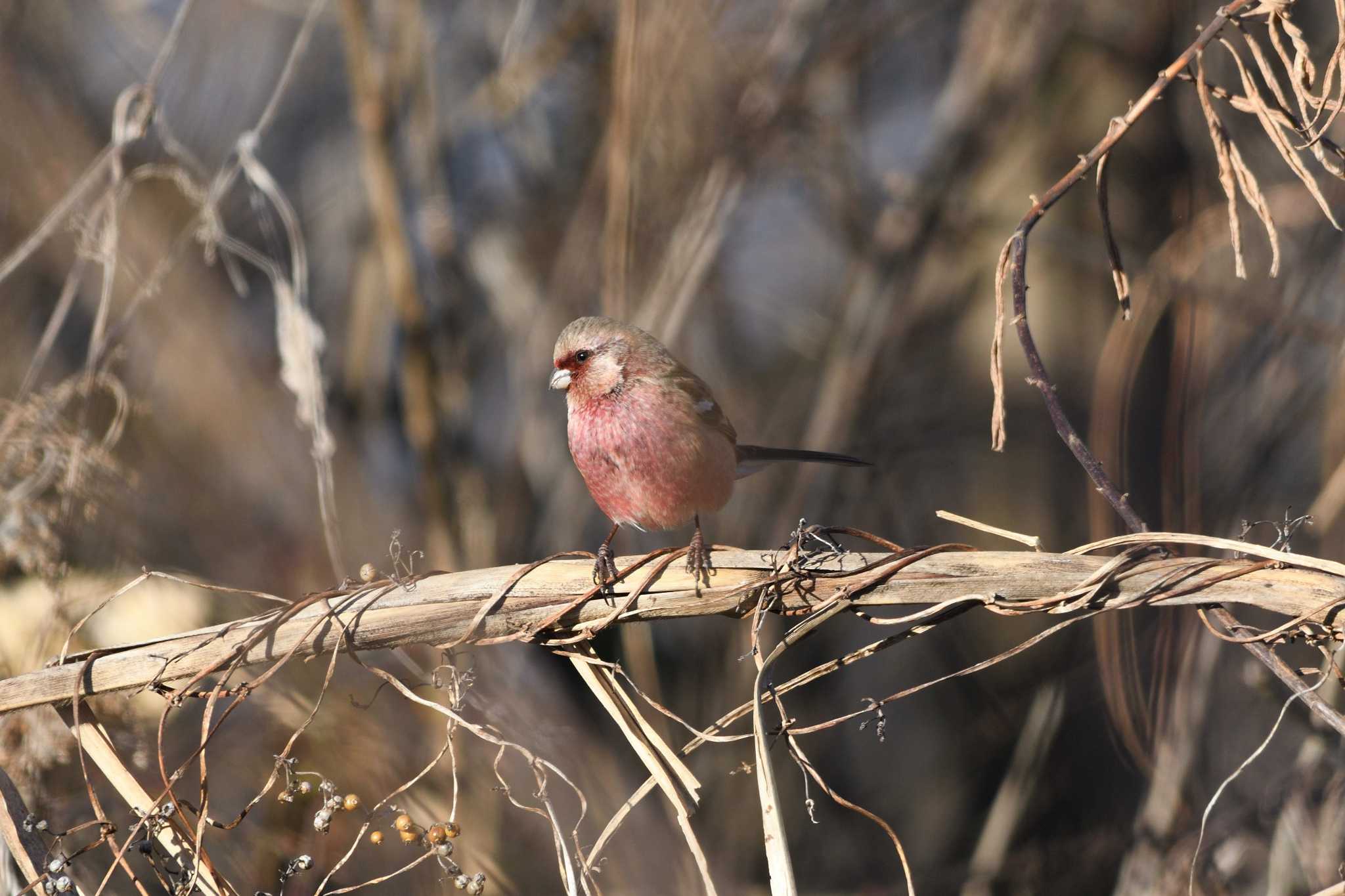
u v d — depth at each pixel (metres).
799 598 5.18
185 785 7.54
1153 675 9.06
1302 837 7.99
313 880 7.82
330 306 12.71
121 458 9.68
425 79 11.52
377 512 11.64
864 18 11.81
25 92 10.68
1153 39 11.44
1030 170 12.34
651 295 10.80
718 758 10.87
